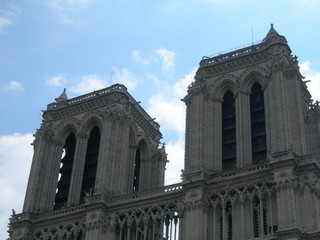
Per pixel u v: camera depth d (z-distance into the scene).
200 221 91.19
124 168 107.56
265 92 102.00
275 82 98.81
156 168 120.88
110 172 105.56
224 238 89.56
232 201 91.62
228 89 107.12
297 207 85.88
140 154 121.88
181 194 96.62
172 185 98.44
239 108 102.44
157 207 97.81
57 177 114.69
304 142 93.50
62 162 117.69
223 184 93.75
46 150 116.38
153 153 122.50
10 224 108.62
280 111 95.31
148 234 97.38
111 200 102.56
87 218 100.88
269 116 98.81
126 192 111.69
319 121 106.44
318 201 87.50
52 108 121.00
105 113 111.75
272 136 94.88
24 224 107.00
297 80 99.56
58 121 119.81
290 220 84.06
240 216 90.12
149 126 124.19
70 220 104.62
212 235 91.06
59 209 106.81
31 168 114.81
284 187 87.00
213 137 101.62
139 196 100.62
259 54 105.69
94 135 117.00
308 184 87.75
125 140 110.31
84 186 111.56
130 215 99.44
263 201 89.69
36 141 118.38
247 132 100.00
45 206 110.38
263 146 98.25
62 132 118.69
